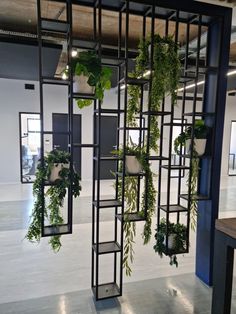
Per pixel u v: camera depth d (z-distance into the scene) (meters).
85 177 7.73
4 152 6.92
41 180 2.05
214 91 2.42
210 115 2.46
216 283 1.52
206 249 2.56
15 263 2.94
